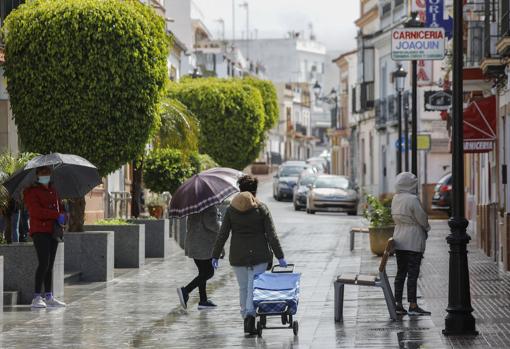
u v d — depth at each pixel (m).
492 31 30.41
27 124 26.64
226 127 57.44
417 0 42.69
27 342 17.27
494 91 32.97
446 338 16.39
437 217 55.56
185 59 77.50
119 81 26.59
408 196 19.41
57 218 21.67
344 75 105.50
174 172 40.41
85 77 26.41
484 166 37.66
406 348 15.47
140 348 16.52
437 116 63.62
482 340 16.09
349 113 102.38
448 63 40.31
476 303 20.88
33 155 24.12
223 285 25.45
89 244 26.67
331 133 110.50
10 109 27.72
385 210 33.06
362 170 85.19
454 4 17.06
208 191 21.30
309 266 29.73
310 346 16.05
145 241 33.72
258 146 59.84
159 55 27.45
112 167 27.12
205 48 102.88
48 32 26.27
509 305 20.50
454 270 16.84
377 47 76.19
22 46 26.34
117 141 26.88
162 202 39.66
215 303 22.11
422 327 17.78
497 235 30.83
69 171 23.52
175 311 20.95
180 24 82.62
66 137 26.56
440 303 20.89
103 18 26.44
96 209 39.44
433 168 61.84
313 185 64.50
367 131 83.12
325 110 175.38
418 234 19.36
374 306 20.66
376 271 27.98
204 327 18.70
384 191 74.25
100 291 24.48
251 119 58.16
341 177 65.56
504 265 27.55
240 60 126.06
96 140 26.66
